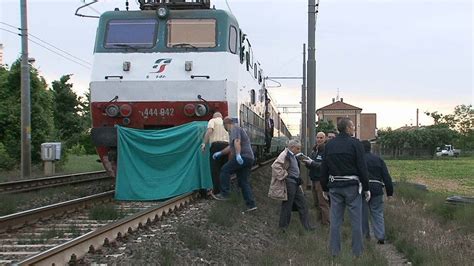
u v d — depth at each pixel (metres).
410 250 10.03
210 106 14.07
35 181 18.28
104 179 20.70
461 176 38.56
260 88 22.17
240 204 12.91
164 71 14.20
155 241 8.36
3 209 11.98
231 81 14.34
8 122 27.61
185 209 11.94
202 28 14.46
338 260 8.73
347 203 9.05
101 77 14.30
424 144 87.25
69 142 51.91
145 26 14.58
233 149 12.65
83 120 54.75
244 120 16.31
